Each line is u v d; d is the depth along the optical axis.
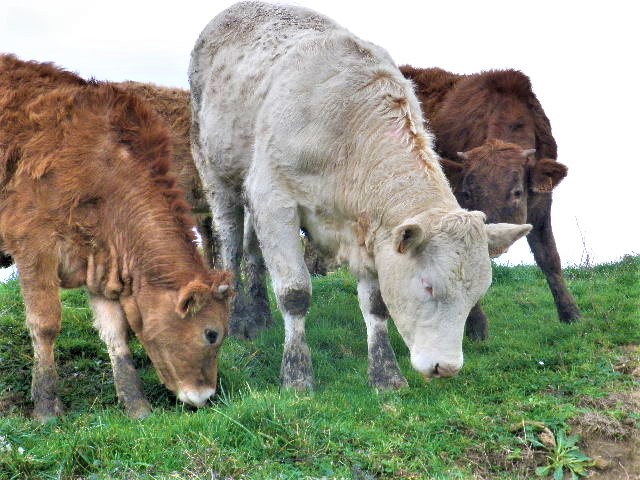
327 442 3.33
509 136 4.52
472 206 4.30
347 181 3.83
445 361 3.47
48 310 3.69
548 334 4.43
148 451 3.27
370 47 4.09
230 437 3.33
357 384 3.98
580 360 4.09
